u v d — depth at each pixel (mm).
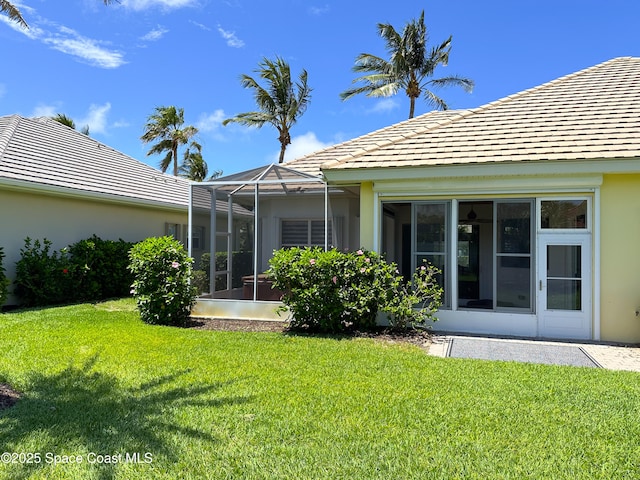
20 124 14602
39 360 6227
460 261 8914
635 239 7938
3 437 3900
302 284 8555
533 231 8445
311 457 3588
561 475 3340
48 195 12367
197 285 10555
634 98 9570
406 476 3324
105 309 11203
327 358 6496
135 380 5422
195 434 3977
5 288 10195
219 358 6449
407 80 30812
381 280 8578
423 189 8945
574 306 8250
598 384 5363
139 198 14945
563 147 8266
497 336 8430
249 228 13094
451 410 4527
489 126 9586
